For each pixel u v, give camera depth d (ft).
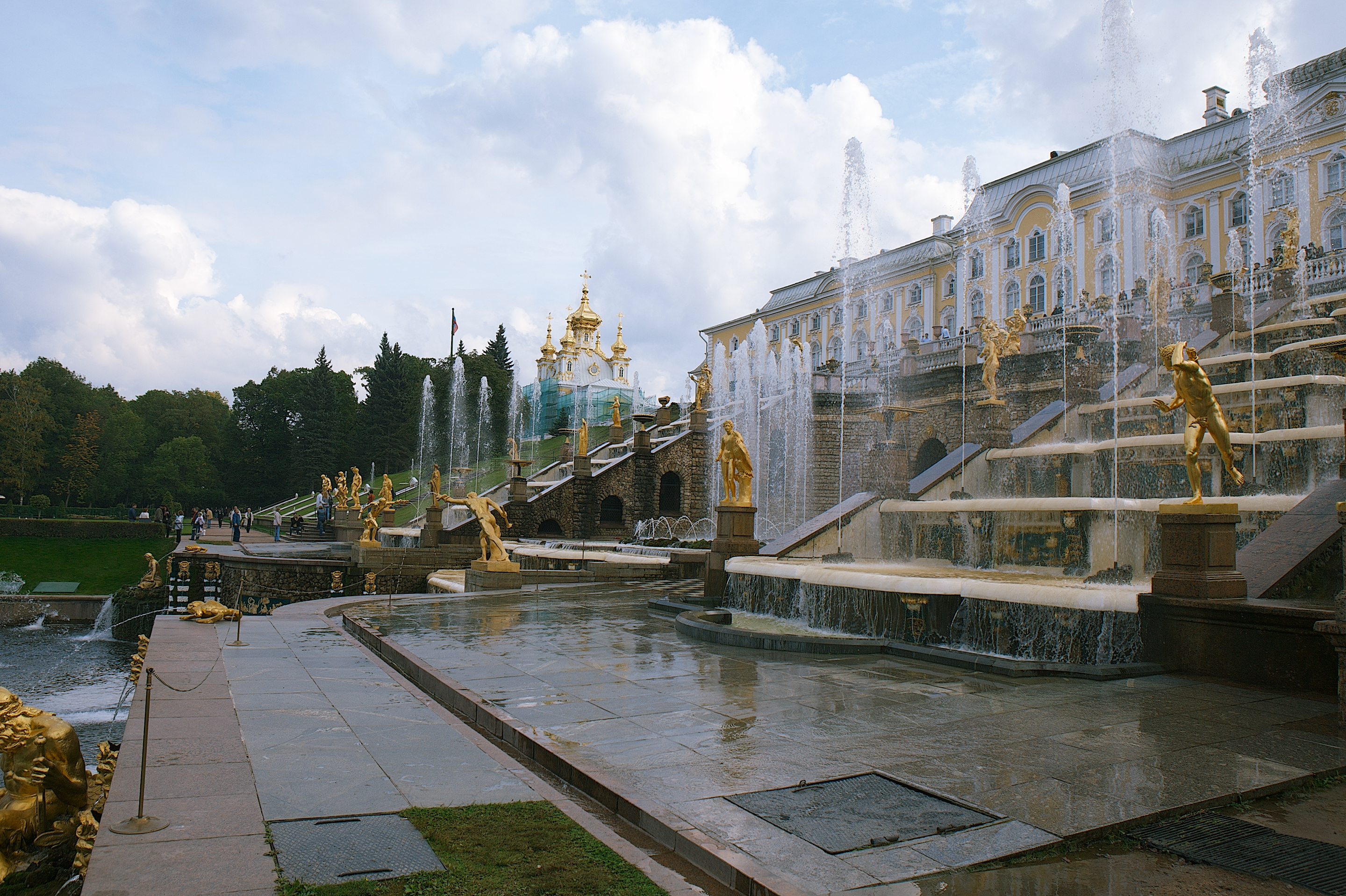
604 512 165.37
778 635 43.78
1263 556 38.78
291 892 15.40
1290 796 21.52
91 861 16.60
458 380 318.24
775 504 163.12
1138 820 19.44
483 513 87.51
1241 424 76.33
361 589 120.88
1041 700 31.50
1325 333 84.28
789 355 191.01
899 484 76.02
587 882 16.29
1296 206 155.43
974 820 19.35
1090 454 75.87
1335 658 31.63
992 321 136.56
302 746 25.34
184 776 22.20
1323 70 154.10
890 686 34.32
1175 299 128.06
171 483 357.82
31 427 316.19
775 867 16.85
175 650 41.57
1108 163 181.37
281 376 376.89
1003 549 62.23
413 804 20.49
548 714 29.66
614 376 348.79
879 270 252.83
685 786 21.83
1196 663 36.11
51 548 205.77
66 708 82.69
